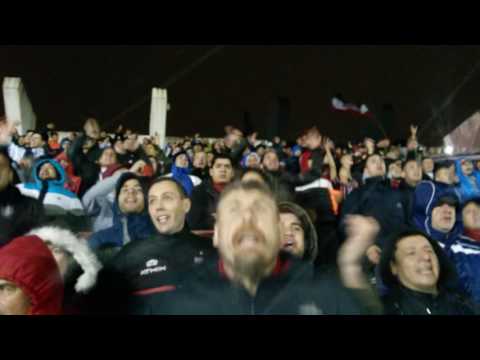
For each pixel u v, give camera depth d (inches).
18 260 86.3
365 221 113.7
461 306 105.0
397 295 103.6
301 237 102.6
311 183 146.3
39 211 113.3
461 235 128.0
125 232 112.7
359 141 232.4
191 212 118.2
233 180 115.8
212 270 98.1
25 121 211.3
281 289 97.2
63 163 140.5
